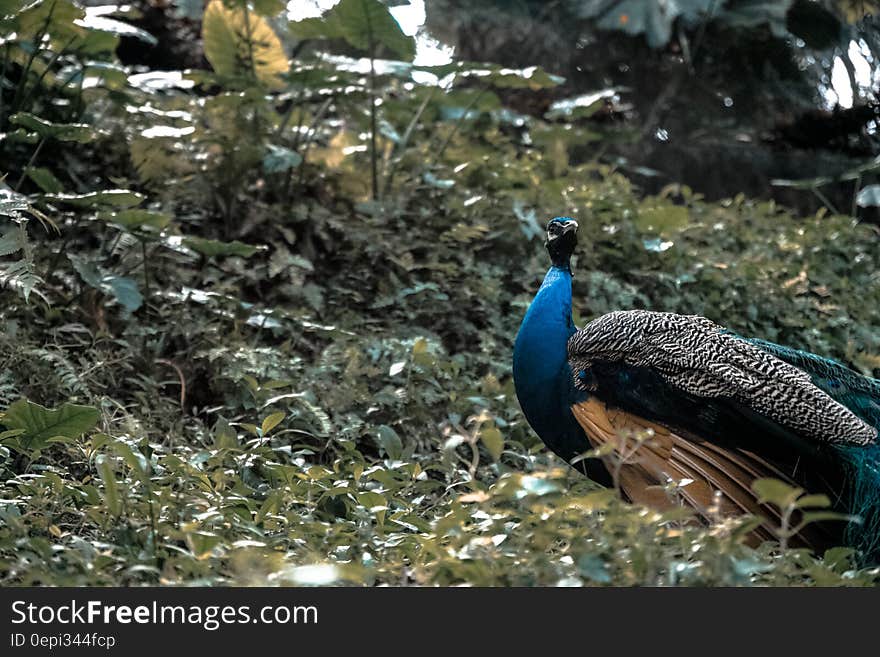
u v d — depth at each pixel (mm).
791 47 18797
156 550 5320
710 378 6152
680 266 11453
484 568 4723
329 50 16328
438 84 12125
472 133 14062
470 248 11000
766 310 11336
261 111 11555
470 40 18203
